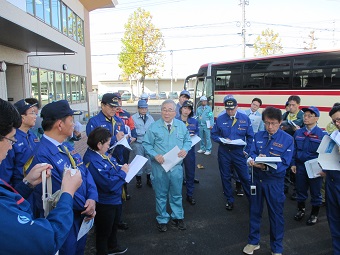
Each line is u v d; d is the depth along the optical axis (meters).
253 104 6.85
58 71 14.20
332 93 8.38
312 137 4.26
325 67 8.55
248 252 3.48
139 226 4.27
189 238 3.90
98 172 2.95
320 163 3.24
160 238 3.90
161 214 4.07
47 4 12.17
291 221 4.41
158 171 4.02
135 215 4.66
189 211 4.82
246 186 4.79
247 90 11.20
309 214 4.66
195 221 4.43
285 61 9.70
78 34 17.38
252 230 3.51
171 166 3.83
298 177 4.41
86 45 19.16
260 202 3.49
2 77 9.17
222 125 4.84
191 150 5.05
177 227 4.20
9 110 1.39
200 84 14.27
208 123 7.71
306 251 3.55
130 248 3.64
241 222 4.38
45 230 1.32
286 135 3.46
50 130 2.21
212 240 3.84
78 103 17.39
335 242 3.33
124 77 33.88
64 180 1.71
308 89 8.98
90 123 4.13
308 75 8.99
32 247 1.25
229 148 4.75
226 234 4.00
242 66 11.41
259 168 3.43
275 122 3.35
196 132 5.51
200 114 9.37
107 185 2.98
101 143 3.02
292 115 5.70
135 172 3.32
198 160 8.59
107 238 3.17
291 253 3.51
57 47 10.12
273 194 3.37
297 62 9.31
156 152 4.08
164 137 4.04
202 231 4.09
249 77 11.12
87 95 19.09
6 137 1.38
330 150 3.27
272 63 10.18
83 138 11.66
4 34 7.93
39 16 11.23
